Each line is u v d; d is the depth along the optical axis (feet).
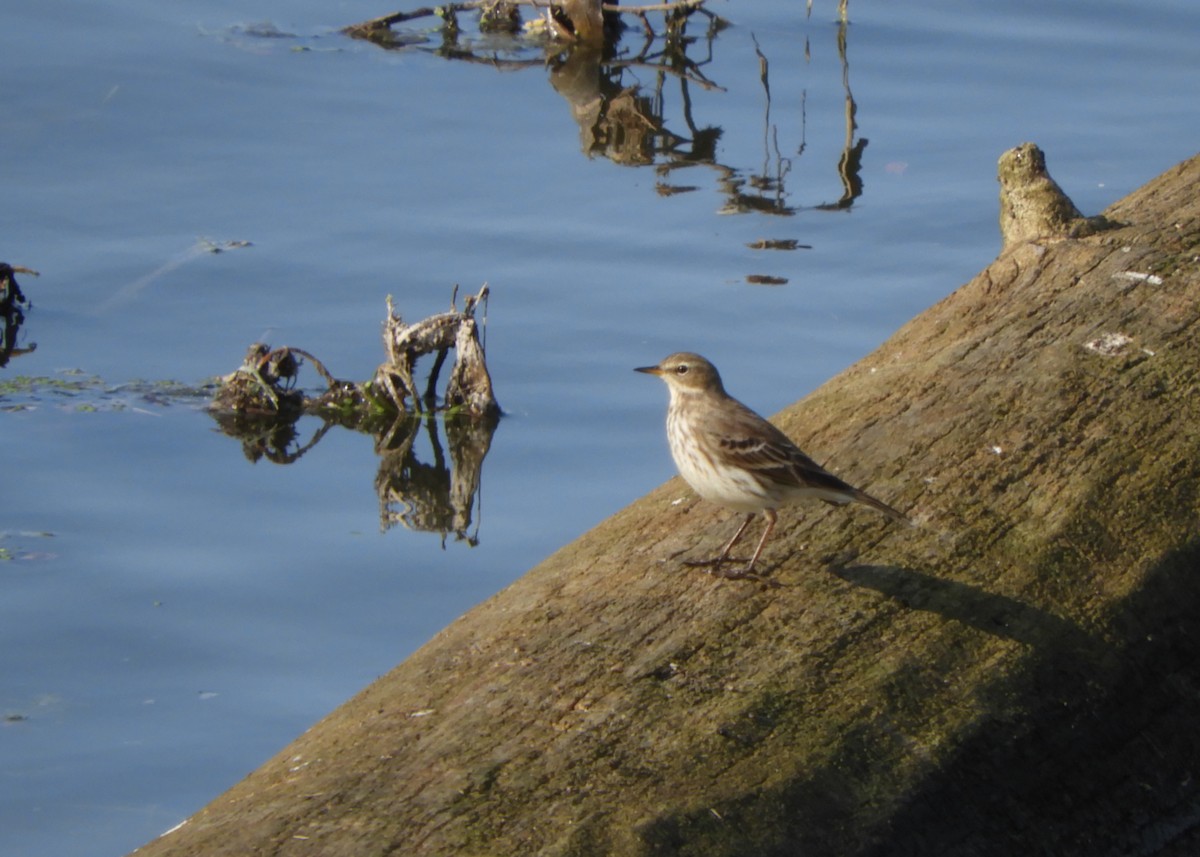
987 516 30.30
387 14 74.95
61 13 72.18
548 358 51.06
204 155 61.52
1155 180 43.98
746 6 79.36
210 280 54.03
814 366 50.06
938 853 23.67
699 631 26.89
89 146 61.52
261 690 35.47
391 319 49.08
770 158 63.82
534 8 75.46
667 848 21.86
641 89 69.56
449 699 25.63
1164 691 28.17
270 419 48.55
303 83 67.72
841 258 56.49
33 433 45.98
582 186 61.11
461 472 45.85
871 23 77.46
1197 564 29.99
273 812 22.94
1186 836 27.04
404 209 58.70
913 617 27.43
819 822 23.03
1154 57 73.41
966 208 59.67
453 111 66.54
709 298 54.03
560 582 29.53
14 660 35.91
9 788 31.89
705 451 30.63
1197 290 37.09
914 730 24.91
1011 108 68.13
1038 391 33.86
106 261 54.80
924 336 37.65
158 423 47.16
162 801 31.76
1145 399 33.45
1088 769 26.35
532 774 23.21
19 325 51.60
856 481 31.71
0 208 57.21
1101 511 30.37
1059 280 38.32
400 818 22.30
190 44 70.23
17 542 40.52
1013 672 26.45
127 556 40.37
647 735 24.12
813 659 26.13
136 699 34.94
